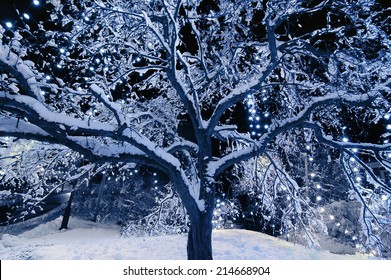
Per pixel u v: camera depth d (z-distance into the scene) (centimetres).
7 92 486
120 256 921
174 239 1191
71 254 938
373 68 688
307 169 1933
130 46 724
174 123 942
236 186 1252
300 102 830
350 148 710
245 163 1051
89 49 739
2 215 1962
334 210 1848
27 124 564
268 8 649
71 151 802
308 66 820
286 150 988
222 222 1529
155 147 646
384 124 722
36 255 932
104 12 716
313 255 1070
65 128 529
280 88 863
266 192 959
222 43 875
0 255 1001
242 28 815
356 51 650
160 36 659
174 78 713
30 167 771
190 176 937
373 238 734
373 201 775
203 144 730
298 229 1088
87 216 2553
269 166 904
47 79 566
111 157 607
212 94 1029
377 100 704
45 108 516
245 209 1487
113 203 2558
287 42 702
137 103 921
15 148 732
